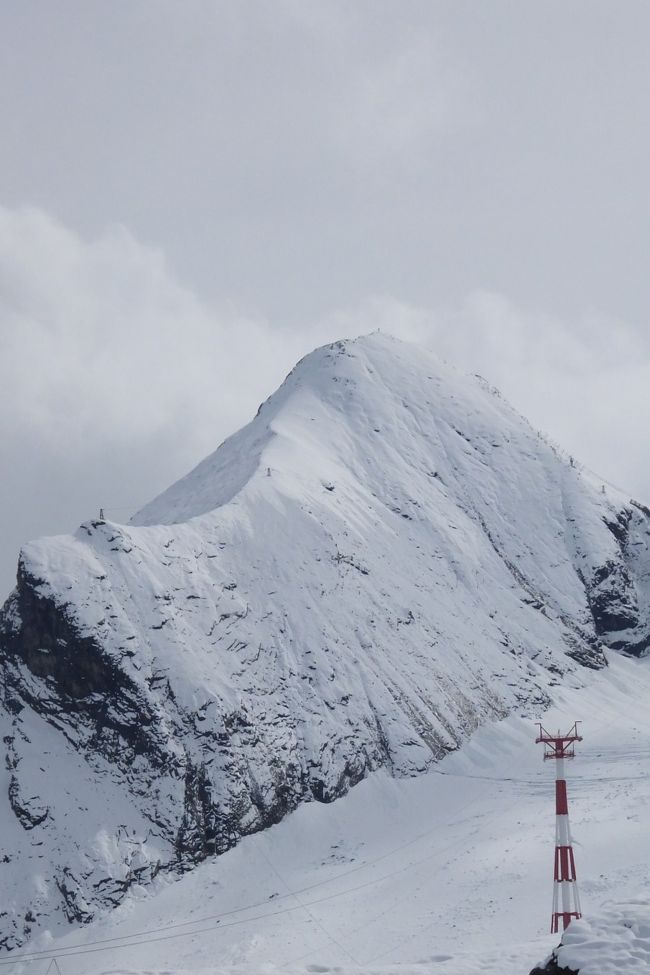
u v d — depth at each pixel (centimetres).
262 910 9125
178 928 9088
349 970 3344
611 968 2470
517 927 7500
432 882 8938
